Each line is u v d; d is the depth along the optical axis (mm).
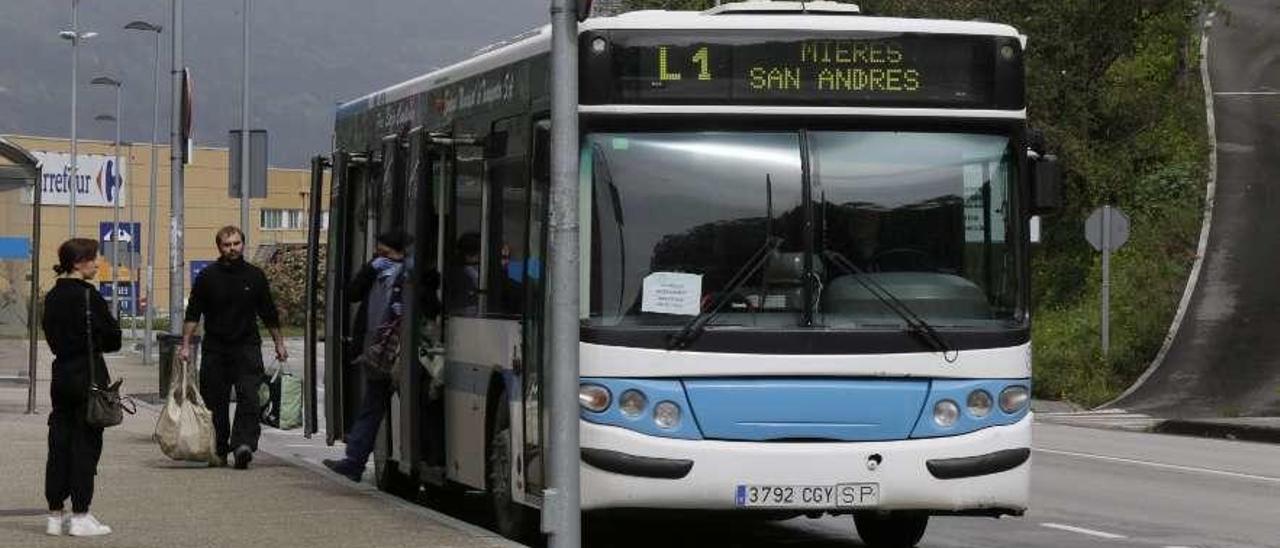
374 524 12609
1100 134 47062
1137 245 43500
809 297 11367
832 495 11234
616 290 11320
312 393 18812
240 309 17047
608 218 11367
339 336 17203
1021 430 11578
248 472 16688
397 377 15508
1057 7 44531
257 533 12141
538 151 11984
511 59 12773
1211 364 34312
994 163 11789
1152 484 18531
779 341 11258
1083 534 14305
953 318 11539
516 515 12469
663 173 11438
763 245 11414
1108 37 45188
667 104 11508
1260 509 16219
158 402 28844
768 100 11578
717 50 11570
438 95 14695
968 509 11453
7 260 30078
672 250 11359
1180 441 25344
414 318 14602
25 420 24047
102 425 12117
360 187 17391
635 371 11164
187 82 32281
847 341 11312
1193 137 49500
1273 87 55750
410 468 14594
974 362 11461
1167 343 35969
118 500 14234
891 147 11664
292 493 14758
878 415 11328
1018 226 11773
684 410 11188
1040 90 44469
